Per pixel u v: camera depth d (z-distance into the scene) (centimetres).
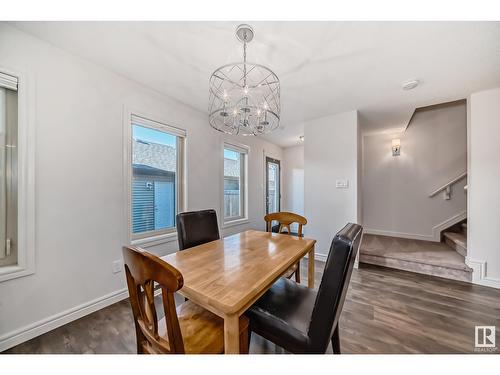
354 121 295
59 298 166
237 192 409
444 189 351
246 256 141
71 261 173
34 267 153
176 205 276
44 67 160
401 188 390
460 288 225
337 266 88
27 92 151
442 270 254
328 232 317
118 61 185
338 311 100
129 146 215
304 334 99
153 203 251
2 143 147
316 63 184
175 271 68
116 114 204
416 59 178
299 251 152
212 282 103
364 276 258
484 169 232
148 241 235
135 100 220
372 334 154
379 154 411
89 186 185
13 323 144
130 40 159
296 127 374
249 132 194
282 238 191
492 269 228
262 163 466
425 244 339
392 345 143
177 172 277
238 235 203
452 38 153
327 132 318
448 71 197
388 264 288
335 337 120
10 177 150
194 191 293
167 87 231
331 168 314
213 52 172
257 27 143
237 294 92
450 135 350
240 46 163
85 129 183
